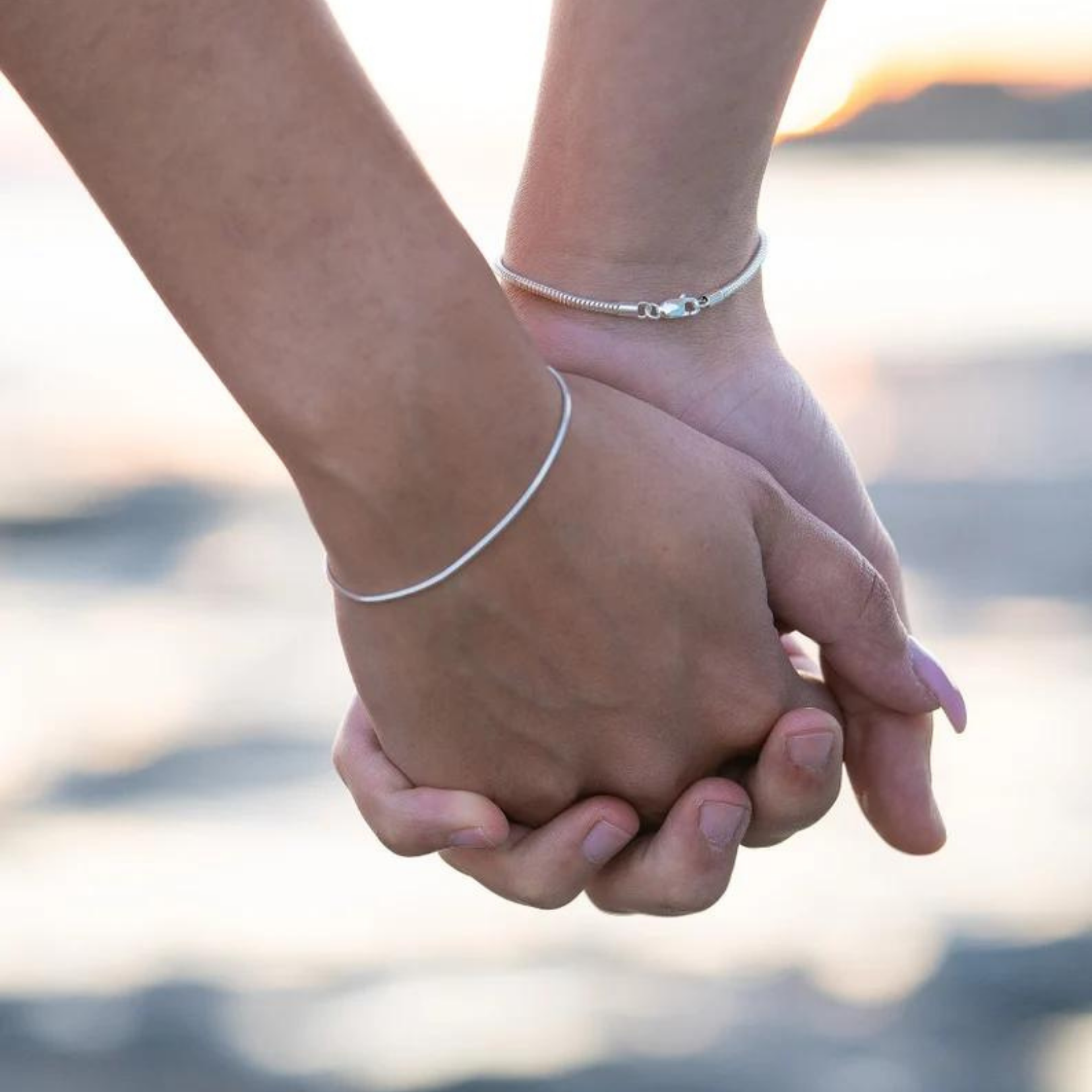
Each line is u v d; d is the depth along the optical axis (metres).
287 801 1.68
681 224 0.66
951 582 2.43
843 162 8.09
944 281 5.17
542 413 0.59
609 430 0.61
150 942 1.38
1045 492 2.90
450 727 0.63
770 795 0.65
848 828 1.57
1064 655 2.06
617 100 0.64
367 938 1.38
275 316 0.58
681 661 0.63
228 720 1.91
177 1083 1.17
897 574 0.71
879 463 3.14
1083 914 1.38
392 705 0.63
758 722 0.64
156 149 0.57
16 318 4.75
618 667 0.62
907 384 3.80
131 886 1.49
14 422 3.50
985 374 3.87
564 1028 1.23
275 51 0.57
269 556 2.61
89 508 2.87
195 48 0.56
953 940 1.35
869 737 0.68
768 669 0.64
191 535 2.72
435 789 0.65
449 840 0.64
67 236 6.09
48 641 2.21
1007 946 1.35
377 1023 1.24
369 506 0.59
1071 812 1.58
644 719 0.63
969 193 7.08
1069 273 5.23
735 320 0.67
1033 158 7.98
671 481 0.61
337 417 0.58
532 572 0.60
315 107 0.57
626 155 0.65
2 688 2.03
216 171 0.57
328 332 0.58
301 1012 1.26
